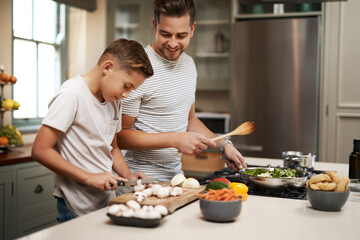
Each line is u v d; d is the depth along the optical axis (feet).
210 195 3.65
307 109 11.32
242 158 5.73
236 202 3.51
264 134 11.73
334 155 11.60
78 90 4.50
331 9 11.46
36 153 4.36
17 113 11.85
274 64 11.53
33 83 12.37
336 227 3.47
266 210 4.01
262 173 5.37
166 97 5.68
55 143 4.66
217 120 12.67
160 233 3.23
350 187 4.85
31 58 12.28
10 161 8.48
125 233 3.22
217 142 6.04
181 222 3.55
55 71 13.23
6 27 10.71
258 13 12.87
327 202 3.96
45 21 12.72
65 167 4.31
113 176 4.41
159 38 5.31
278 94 11.55
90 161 4.71
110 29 14.17
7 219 8.54
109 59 4.39
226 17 13.08
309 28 11.19
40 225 9.53
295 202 4.40
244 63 11.82
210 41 13.30
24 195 8.98
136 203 3.67
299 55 11.30
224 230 3.34
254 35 11.68
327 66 11.57
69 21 14.23
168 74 5.67
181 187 4.67
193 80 6.14
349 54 11.39
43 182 9.55
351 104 11.39
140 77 4.37
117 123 4.99
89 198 4.73
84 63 14.38
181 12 5.08
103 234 3.20
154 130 5.76
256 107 11.78
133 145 5.38
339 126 11.53
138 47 4.41
